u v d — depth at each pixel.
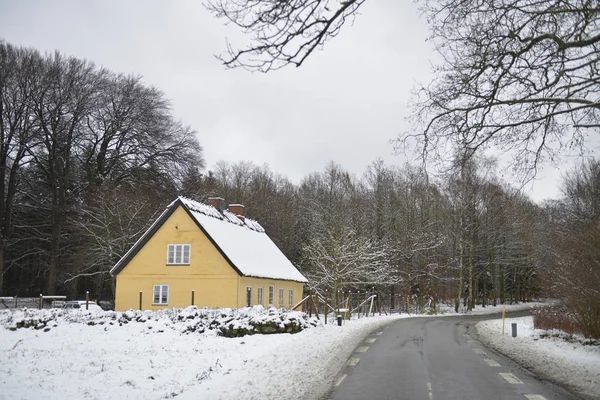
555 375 13.65
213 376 13.39
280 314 24.58
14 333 22.11
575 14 9.25
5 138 44.81
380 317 40.75
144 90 52.59
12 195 47.28
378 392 11.44
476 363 15.81
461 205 51.75
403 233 56.12
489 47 10.24
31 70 44.34
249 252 37.88
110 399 11.03
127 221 45.12
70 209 49.06
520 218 55.12
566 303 22.62
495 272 68.44
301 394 11.21
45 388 11.85
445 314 49.38
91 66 49.03
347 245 43.97
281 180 83.94
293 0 6.78
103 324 24.25
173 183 52.59
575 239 21.73
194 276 33.75
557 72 10.52
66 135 48.44
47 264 49.41
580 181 40.06
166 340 20.61
